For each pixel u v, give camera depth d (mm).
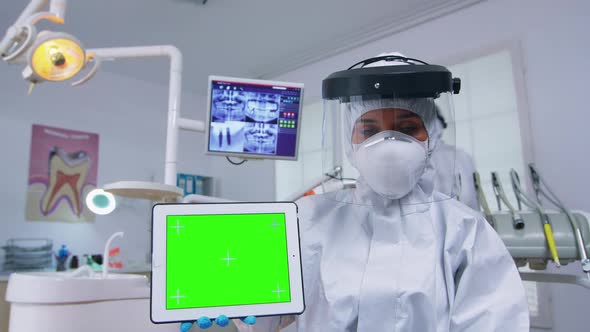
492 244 1014
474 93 3035
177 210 839
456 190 1199
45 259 3363
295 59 3885
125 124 3996
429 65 1048
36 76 1073
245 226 868
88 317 1175
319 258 1073
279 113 1528
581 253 1354
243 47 3629
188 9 3016
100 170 3783
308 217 1127
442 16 3189
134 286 1267
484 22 3002
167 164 1429
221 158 4637
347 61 3705
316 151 3305
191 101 4582
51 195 3486
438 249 1011
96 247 3662
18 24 1103
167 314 783
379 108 1053
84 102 3766
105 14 3031
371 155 1030
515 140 2832
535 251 1404
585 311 2482
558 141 2664
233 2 2949
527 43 2824
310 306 1033
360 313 951
